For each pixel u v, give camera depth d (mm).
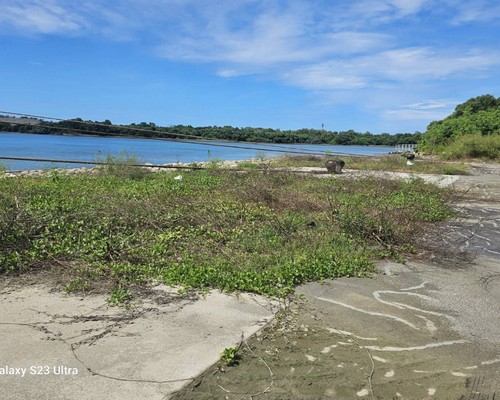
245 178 11703
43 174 14055
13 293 4145
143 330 3531
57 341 3309
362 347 3445
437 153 38656
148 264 4945
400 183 12672
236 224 6941
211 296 4250
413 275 5297
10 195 7219
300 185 11836
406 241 6629
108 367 3002
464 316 4129
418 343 3559
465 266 5785
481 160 31219
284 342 3463
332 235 6496
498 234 7691
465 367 3227
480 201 11578
